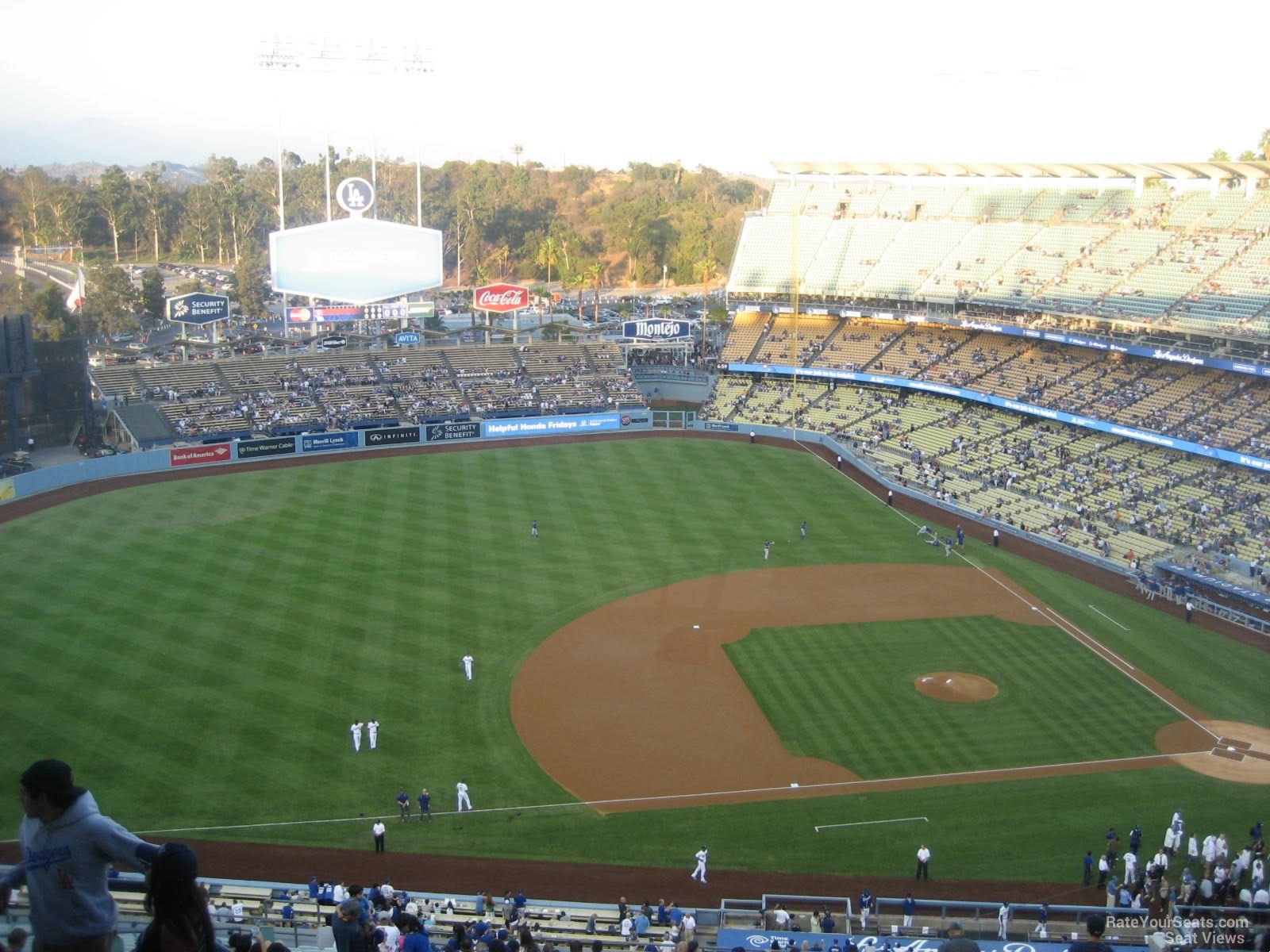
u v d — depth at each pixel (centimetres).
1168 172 9631
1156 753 4912
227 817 4225
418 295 17888
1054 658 5875
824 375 11188
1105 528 7812
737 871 4031
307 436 9562
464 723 5025
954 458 9375
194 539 7256
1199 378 8850
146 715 4928
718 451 10131
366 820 4272
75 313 13000
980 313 10388
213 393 10038
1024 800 4509
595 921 3584
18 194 19588
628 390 11369
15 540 7131
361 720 4997
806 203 12262
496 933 2980
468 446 10062
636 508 8344
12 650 5506
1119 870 4050
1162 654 5978
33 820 923
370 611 6194
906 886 3953
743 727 5059
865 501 8700
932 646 5997
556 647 5850
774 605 6525
